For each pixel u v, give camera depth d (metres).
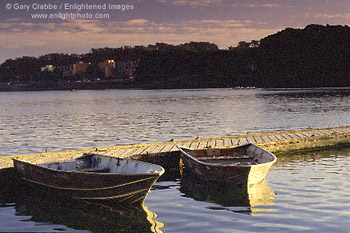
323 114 49.62
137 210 13.08
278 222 11.34
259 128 36.69
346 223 11.05
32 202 14.55
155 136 32.38
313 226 10.91
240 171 14.92
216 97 111.31
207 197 14.39
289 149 23.31
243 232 10.69
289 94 119.50
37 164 15.65
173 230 11.05
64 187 14.47
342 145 25.11
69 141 30.45
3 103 110.94
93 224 11.96
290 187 15.05
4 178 16.52
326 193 14.05
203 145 22.11
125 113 59.06
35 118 53.50
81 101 114.38
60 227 11.77
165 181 17.22
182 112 57.66
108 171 15.40
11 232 11.39
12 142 30.30
